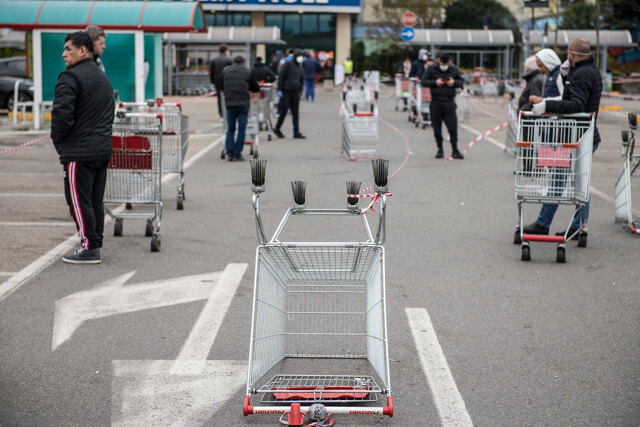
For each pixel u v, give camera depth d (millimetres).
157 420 4215
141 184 8195
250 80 14594
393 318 5930
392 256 7777
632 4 47469
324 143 17953
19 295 6441
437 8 54062
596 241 8516
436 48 40469
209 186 11992
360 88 33625
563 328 5723
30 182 12281
